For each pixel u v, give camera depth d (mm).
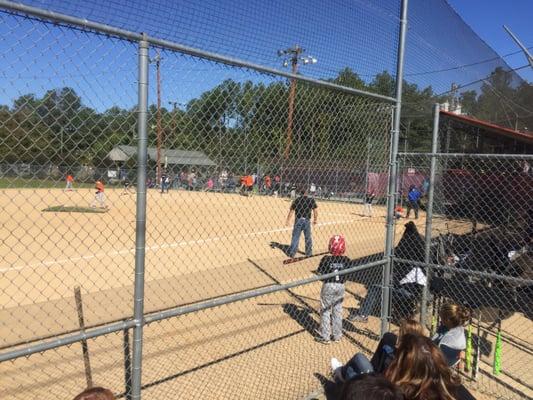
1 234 10719
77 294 3771
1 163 2898
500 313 6195
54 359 4727
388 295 5461
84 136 3000
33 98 2795
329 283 5684
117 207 12789
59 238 10930
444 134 9953
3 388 4098
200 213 15820
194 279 8109
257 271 8969
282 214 17125
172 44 3123
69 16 2656
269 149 4504
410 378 2641
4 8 2461
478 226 9750
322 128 5062
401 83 5176
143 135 3002
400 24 5137
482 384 4953
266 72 3881
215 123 3973
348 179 6402
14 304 6285
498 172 9539
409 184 15852
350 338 5953
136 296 3104
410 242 6590
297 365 5035
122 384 4254
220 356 5109
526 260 7602
